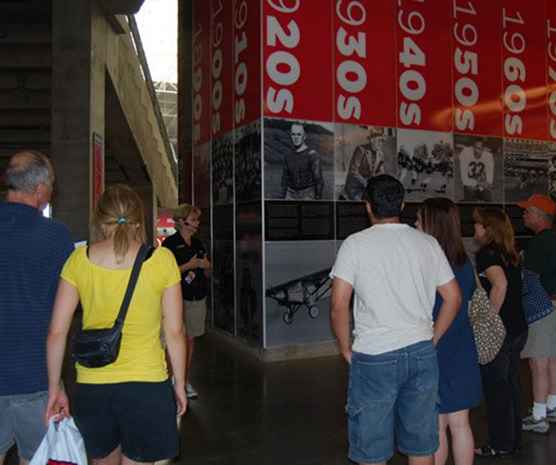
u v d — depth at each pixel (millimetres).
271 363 7371
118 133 16125
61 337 2418
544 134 9719
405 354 2666
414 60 8523
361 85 8148
